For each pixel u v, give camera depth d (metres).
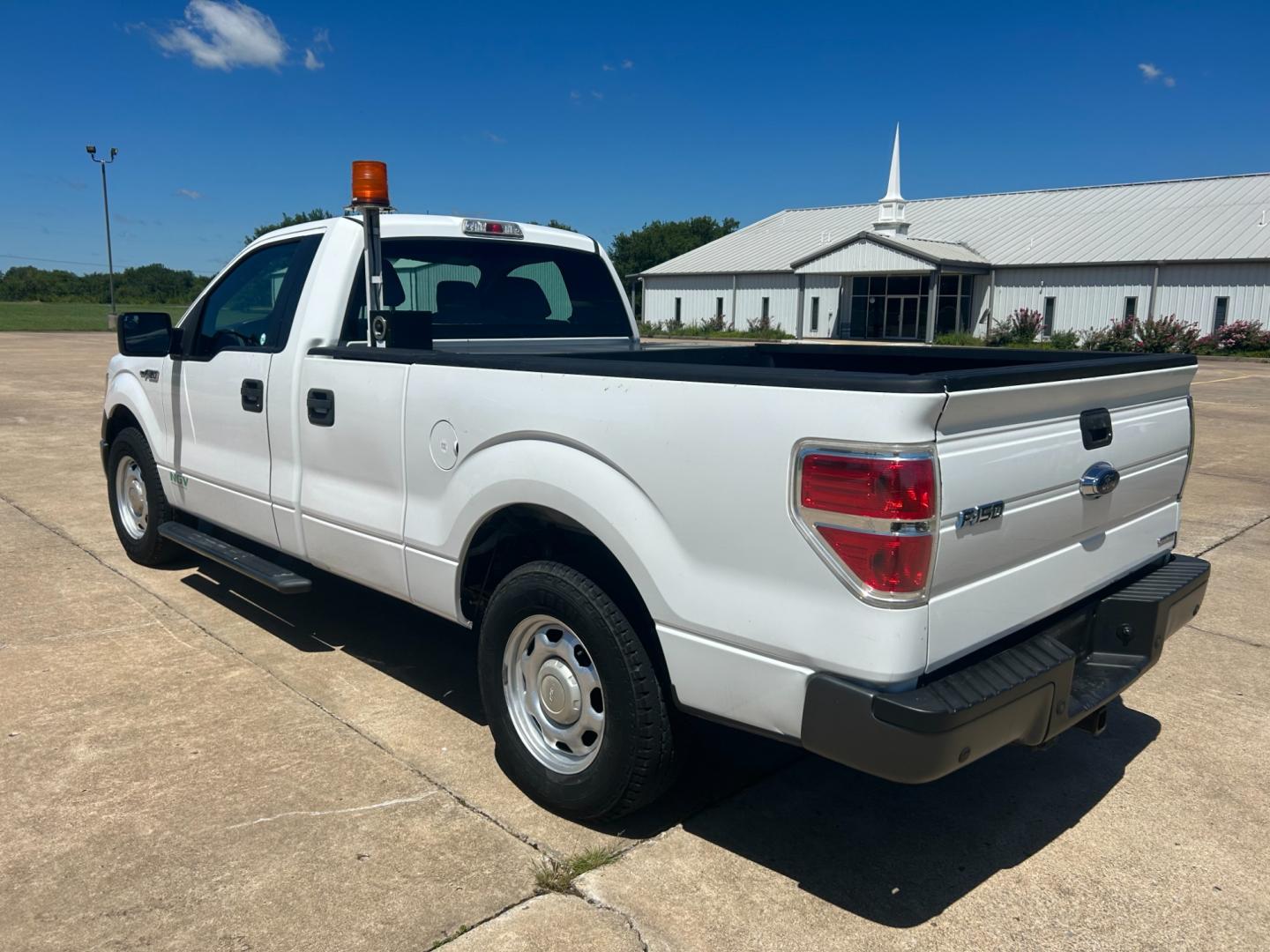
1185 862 3.15
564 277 5.37
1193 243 36.06
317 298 4.23
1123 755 3.88
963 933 2.77
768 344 5.08
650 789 3.10
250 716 4.00
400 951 2.62
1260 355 33.12
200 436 5.00
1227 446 12.14
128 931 2.68
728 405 2.64
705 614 2.74
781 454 2.54
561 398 3.07
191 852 3.04
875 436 2.37
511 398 3.22
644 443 2.84
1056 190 45.72
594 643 3.05
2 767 3.54
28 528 6.98
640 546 2.87
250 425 4.55
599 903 2.85
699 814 3.39
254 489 4.56
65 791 3.38
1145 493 3.40
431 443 3.56
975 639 2.66
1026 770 3.75
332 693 4.26
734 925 2.77
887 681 2.44
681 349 4.89
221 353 4.71
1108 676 3.22
